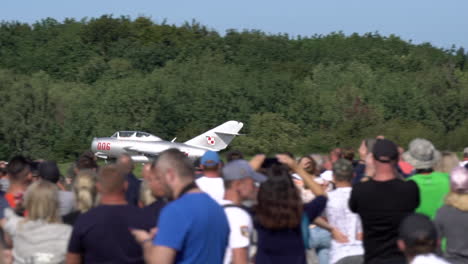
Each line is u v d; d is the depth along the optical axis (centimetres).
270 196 2011
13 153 15575
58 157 15550
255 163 2536
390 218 2111
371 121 18962
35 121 15900
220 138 16188
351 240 2620
